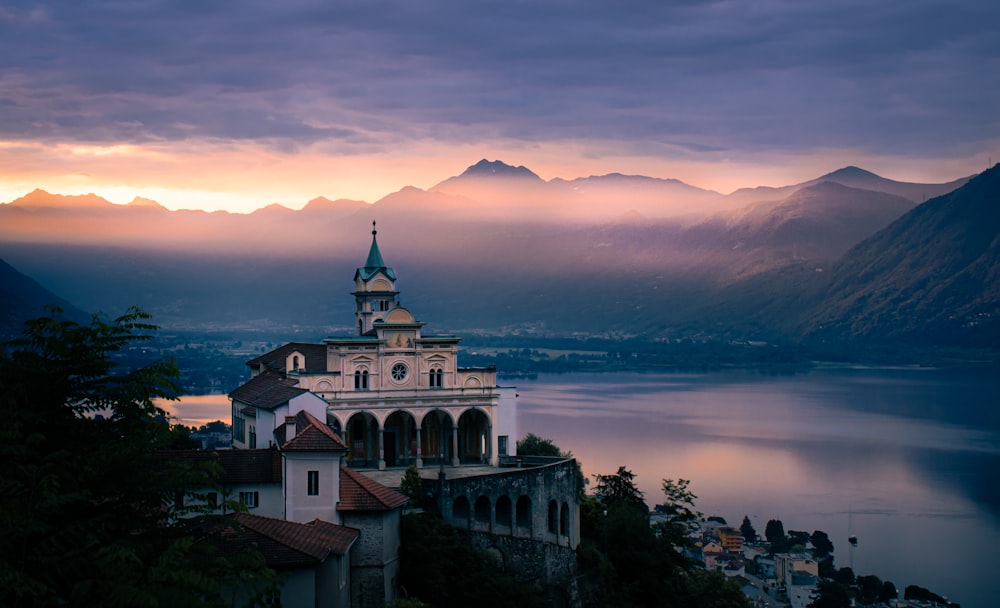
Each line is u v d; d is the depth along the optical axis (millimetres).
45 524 46531
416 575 97750
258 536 80188
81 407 53750
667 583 132000
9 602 43812
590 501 138750
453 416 137750
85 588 45906
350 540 89188
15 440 49281
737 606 139500
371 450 137000
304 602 78062
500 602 102000
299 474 93375
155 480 52438
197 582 47969
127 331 55625
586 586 120938
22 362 52500
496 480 113188
